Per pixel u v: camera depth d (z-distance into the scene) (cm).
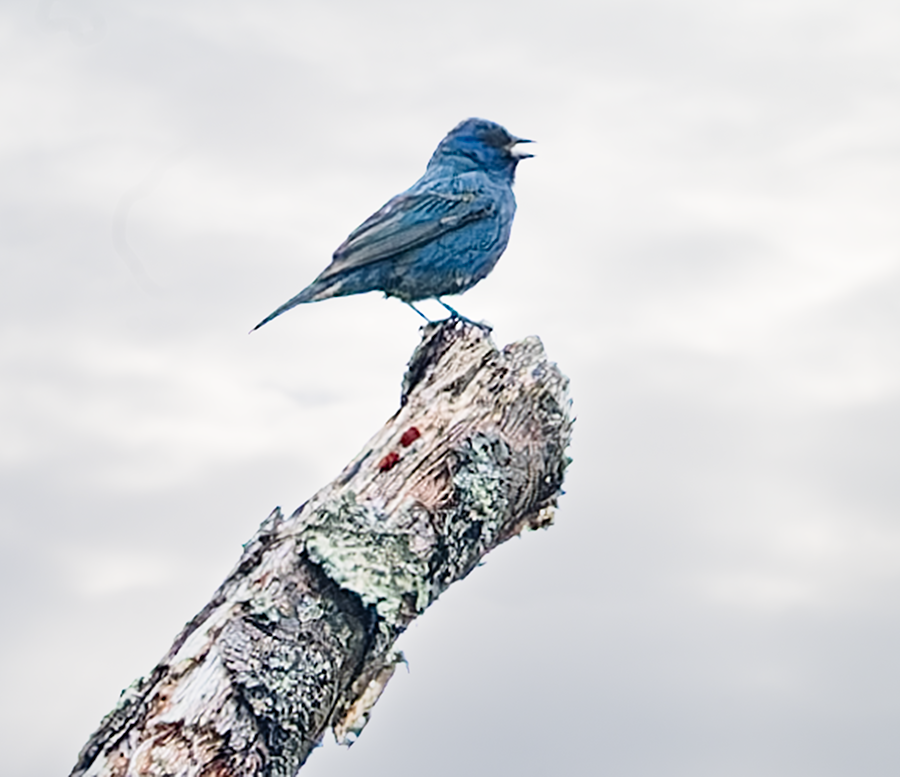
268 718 822
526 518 971
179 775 798
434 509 897
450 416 922
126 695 814
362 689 868
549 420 938
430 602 884
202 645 831
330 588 860
